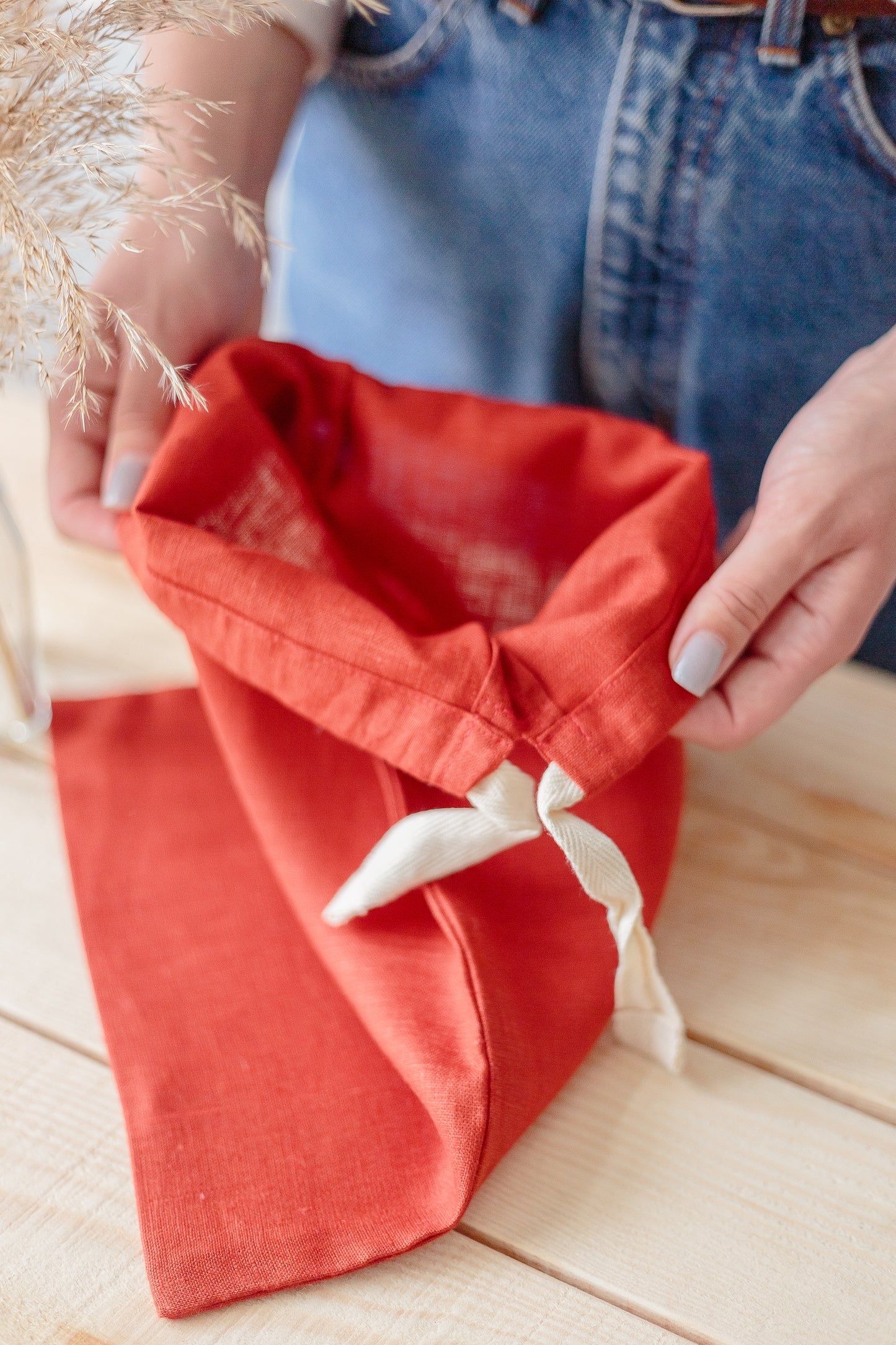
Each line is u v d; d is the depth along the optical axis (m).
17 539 0.53
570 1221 0.44
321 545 0.50
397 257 0.62
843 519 0.47
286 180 0.82
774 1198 0.44
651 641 0.44
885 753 0.55
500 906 0.47
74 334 0.43
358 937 0.47
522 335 0.62
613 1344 0.42
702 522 0.46
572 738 0.44
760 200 0.53
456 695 0.43
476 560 0.51
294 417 0.51
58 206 0.46
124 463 0.49
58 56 0.42
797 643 0.48
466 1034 0.44
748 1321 0.42
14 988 0.48
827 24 0.49
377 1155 0.44
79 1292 0.42
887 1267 0.43
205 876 0.50
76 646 0.59
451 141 0.57
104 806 0.52
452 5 0.53
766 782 0.54
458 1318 0.42
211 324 0.53
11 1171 0.44
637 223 0.55
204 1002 0.47
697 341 0.58
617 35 0.52
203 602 0.45
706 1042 0.47
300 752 0.49
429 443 0.50
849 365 0.51
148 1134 0.44
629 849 0.47
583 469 0.49
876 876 0.52
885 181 0.52
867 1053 0.47
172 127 0.51
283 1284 0.42
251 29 0.52
